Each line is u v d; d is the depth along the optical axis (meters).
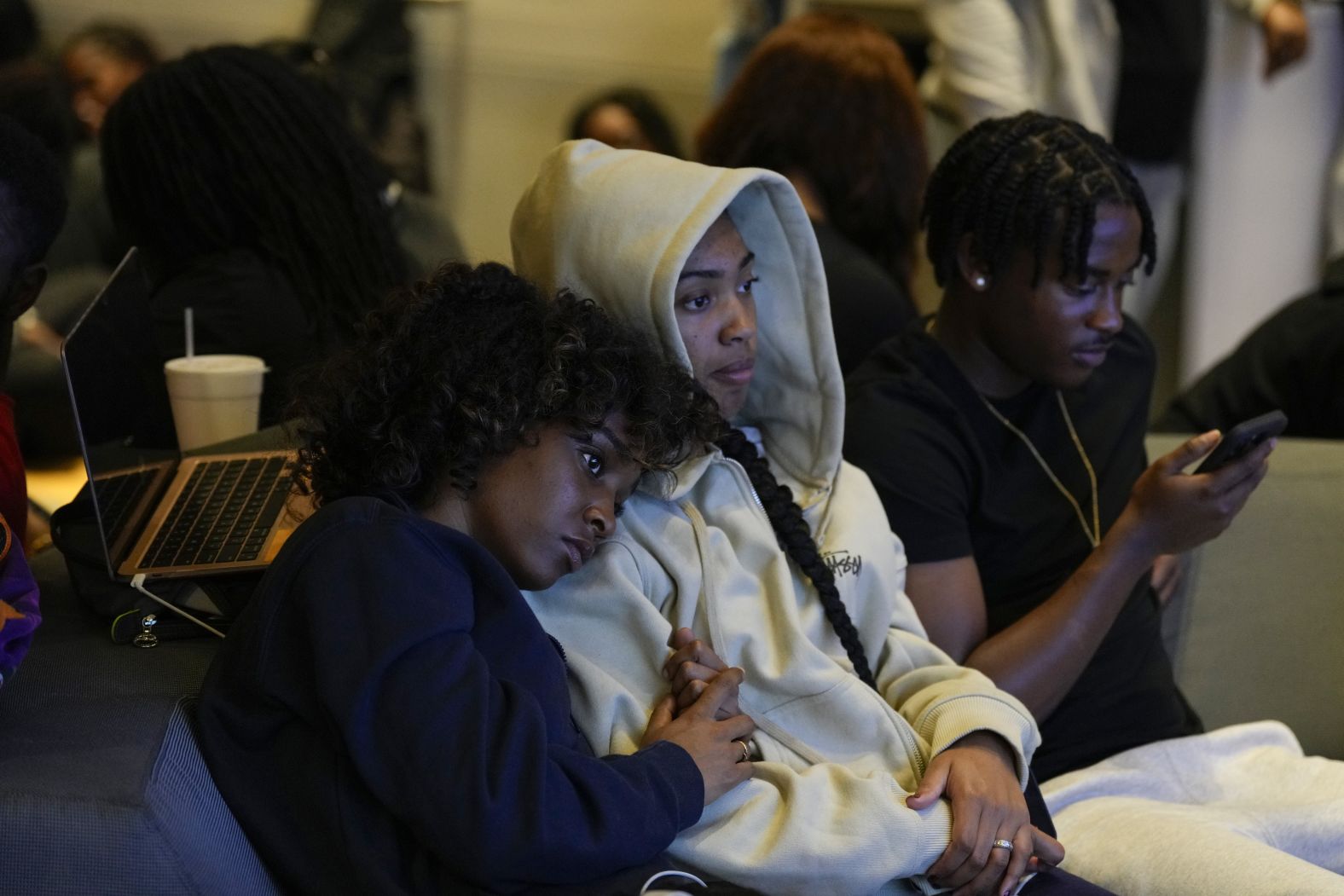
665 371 1.81
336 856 1.57
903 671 2.07
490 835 1.49
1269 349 3.14
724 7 5.79
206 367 2.43
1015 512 2.35
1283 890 1.93
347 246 2.79
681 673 1.82
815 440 2.14
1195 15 4.42
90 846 1.50
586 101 5.19
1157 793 2.33
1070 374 2.29
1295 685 2.62
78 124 4.38
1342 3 4.64
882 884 1.76
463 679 1.55
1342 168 4.75
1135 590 2.42
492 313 1.77
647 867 1.60
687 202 1.92
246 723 1.63
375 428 1.71
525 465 1.71
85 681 1.73
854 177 3.24
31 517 2.54
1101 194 2.20
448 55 5.78
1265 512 2.68
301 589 1.60
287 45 3.50
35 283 2.11
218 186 2.73
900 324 3.00
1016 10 4.18
